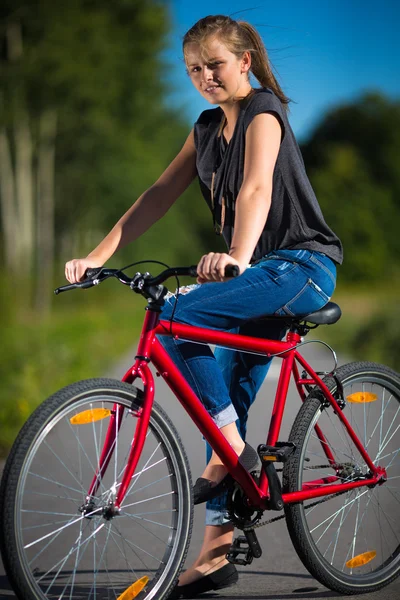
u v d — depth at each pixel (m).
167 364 4.37
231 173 4.71
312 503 4.93
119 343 26.03
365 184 105.19
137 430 4.25
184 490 4.45
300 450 4.89
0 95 42.84
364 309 46.88
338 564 5.00
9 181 46.47
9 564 3.86
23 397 11.48
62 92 43.50
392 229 103.94
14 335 22.56
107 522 4.37
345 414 5.14
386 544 5.22
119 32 45.97
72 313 44.22
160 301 4.30
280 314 4.73
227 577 4.88
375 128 108.25
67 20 43.12
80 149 47.16
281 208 4.71
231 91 4.69
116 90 45.84
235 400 5.09
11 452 3.89
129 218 5.03
